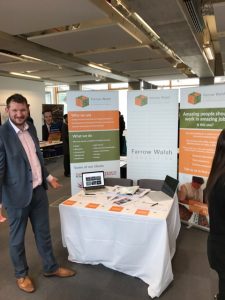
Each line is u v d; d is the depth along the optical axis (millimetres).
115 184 3385
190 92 3404
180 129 3574
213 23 4457
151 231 2309
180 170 3646
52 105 8578
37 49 5023
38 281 2492
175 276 2533
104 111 3613
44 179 2410
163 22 3570
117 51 5293
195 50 5102
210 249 1357
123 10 3473
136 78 9680
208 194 1302
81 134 3580
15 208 2209
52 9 3117
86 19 3490
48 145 7836
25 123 2297
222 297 1364
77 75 8695
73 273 2566
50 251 2498
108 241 2516
